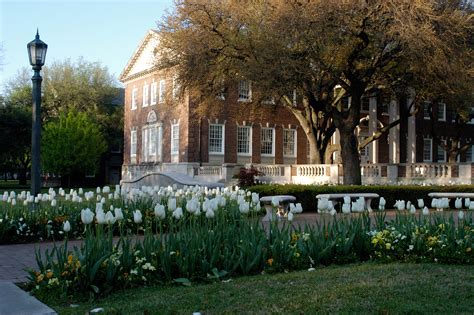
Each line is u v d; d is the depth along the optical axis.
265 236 9.60
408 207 11.72
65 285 7.27
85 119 58.72
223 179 38.88
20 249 12.29
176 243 8.73
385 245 10.12
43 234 13.63
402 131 54.28
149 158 52.16
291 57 27.02
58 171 56.97
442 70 26.36
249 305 6.71
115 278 7.68
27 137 59.09
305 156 51.47
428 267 9.20
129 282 7.88
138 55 54.91
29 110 60.47
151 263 8.27
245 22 29.72
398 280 8.07
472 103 33.75
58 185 69.75
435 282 7.95
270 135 49.53
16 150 59.06
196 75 30.83
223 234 9.46
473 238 10.19
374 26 26.38
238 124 47.53
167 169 47.91
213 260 8.47
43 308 6.62
